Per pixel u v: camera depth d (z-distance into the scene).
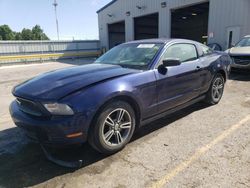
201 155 2.97
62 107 2.57
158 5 18.39
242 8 12.91
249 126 3.86
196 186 2.38
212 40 14.90
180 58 4.06
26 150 3.23
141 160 2.90
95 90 2.76
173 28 29.58
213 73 4.77
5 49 21.34
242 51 8.38
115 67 3.52
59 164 2.83
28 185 2.48
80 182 2.51
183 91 4.02
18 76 11.84
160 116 3.70
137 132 3.72
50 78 3.16
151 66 3.48
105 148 2.94
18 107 3.05
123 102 3.04
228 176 2.52
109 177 2.58
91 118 2.70
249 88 6.69
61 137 2.58
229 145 3.21
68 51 25.41
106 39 26.05
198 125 3.96
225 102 5.29
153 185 2.42
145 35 25.09
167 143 3.32
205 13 26.34
